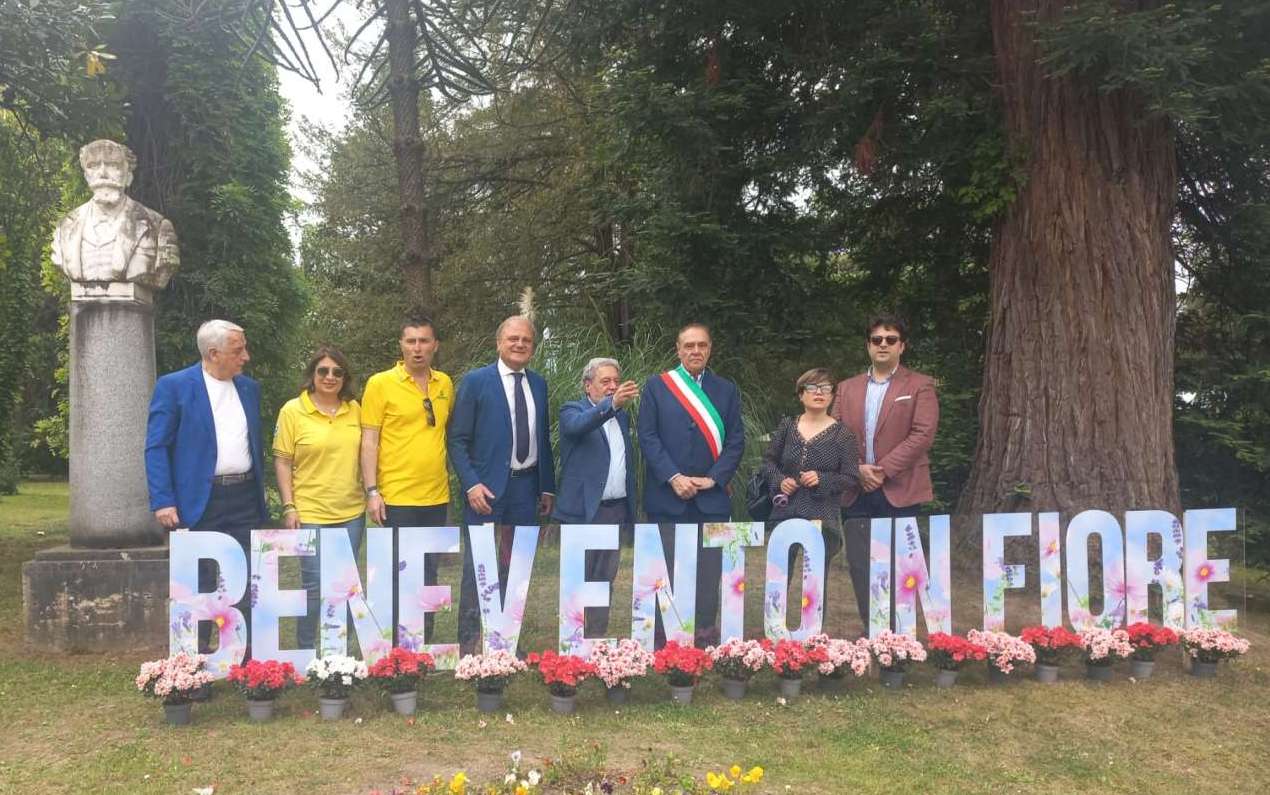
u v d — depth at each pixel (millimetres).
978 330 8633
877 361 4844
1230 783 3412
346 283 17281
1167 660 4918
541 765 3256
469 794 2990
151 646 4977
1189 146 7250
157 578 4996
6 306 11992
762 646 4332
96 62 6719
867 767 3398
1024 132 6496
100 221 5129
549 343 8289
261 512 4461
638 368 7875
